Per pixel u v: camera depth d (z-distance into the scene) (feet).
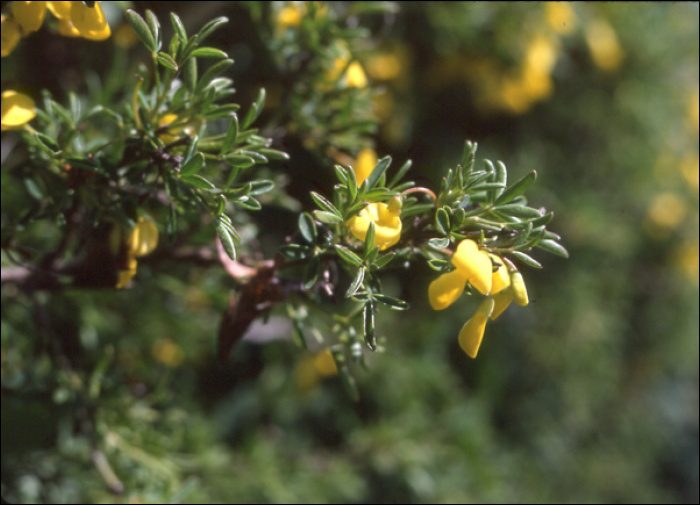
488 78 3.21
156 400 1.79
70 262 1.51
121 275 1.44
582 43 3.66
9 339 1.70
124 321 2.24
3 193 1.66
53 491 1.81
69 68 1.94
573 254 4.11
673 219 4.49
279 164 1.71
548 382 4.29
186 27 1.84
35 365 1.67
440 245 1.26
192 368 2.76
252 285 1.39
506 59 3.19
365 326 1.27
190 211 1.35
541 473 4.18
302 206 1.75
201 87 1.34
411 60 3.06
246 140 1.35
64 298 1.93
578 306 4.16
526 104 3.36
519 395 4.21
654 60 3.98
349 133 1.62
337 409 3.38
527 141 3.72
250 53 1.99
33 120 1.57
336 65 1.63
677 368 5.27
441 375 3.46
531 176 1.27
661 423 5.29
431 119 3.29
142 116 1.35
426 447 3.12
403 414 3.26
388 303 1.27
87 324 2.01
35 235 1.76
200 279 1.87
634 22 3.74
